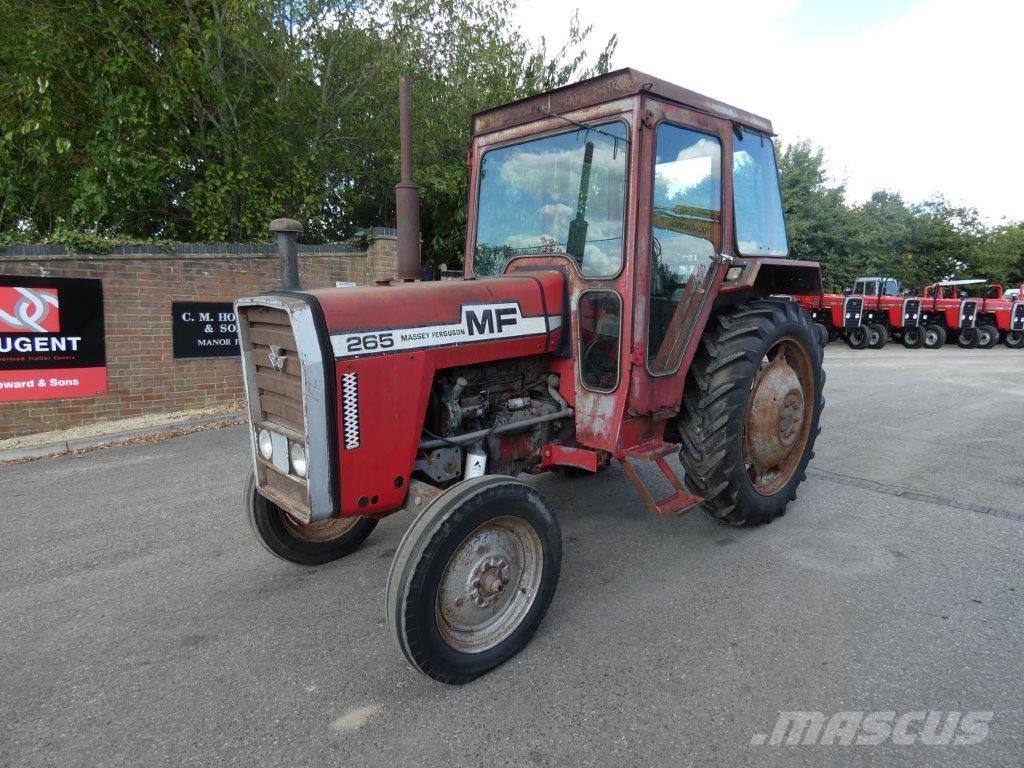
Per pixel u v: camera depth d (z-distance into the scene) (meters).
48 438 5.66
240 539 3.70
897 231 25.31
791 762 1.99
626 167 2.80
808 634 2.68
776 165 4.01
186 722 2.20
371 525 3.53
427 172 8.52
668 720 2.18
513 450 3.05
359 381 2.35
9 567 3.37
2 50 6.38
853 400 7.85
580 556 3.43
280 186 8.03
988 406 7.48
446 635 2.37
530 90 9.07
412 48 8.52
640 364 2.88
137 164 6.71
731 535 3.69
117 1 6.71
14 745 2.09
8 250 5.59
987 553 3.44
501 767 1.99
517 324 2.84
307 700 2.31
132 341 6.27
